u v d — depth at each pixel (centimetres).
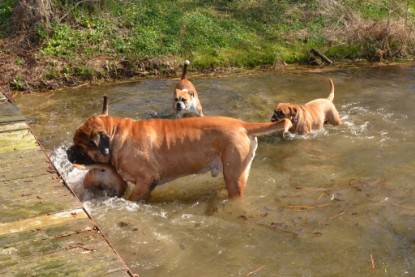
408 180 443
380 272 345
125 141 404
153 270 343
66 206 349
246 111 594
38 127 550
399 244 370
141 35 779
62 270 301
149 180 406
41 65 699
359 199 418
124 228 379
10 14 800
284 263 352
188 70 741
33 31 751
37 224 333
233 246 366
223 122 408
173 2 876
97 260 307
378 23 841
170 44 773
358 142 514
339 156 488
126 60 728
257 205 411
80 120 568
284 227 386
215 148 406
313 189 433
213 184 443
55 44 735
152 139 405
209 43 791
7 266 303
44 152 412
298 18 880
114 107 605
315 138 529
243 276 340
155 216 396
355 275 343
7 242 319
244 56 775
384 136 525
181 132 407
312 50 805
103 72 705
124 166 404
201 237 374
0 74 678
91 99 631
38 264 304
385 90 657
